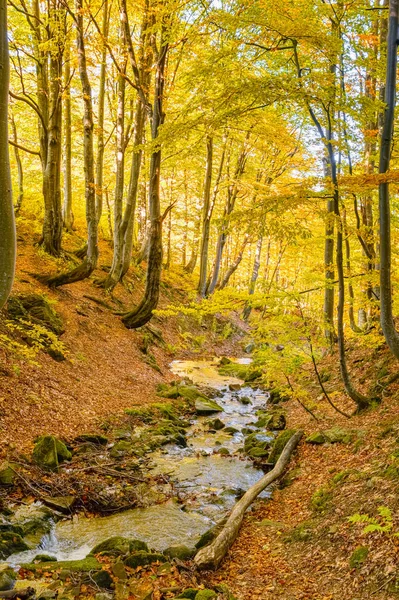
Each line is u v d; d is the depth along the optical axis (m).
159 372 16.86
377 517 5.66
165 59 14.22
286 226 8.05
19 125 23.50
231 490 8.48
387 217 6.75
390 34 6.48
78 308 15.96
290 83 7.84
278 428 11.85
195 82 8.82
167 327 22.97
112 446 9.83
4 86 3.46
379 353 12.16
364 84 13.88
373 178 6.58
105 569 5.61
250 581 5.60
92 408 11.30
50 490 7.57
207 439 11.51
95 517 7.27
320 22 8.43
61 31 14.44
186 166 25.02
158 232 16.66
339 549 5.62
